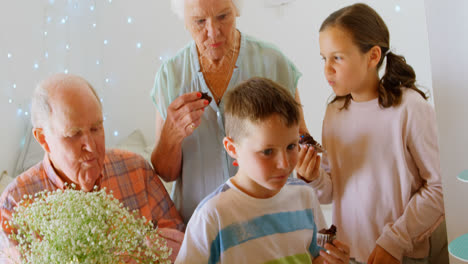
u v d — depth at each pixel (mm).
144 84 2742
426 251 1175
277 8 2289
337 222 1257
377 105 1157
